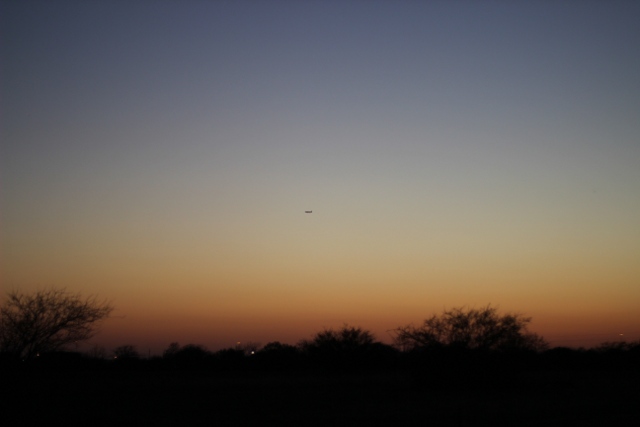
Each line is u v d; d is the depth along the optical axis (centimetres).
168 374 8806
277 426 3094
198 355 12125
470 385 5472
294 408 3959
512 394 4944
